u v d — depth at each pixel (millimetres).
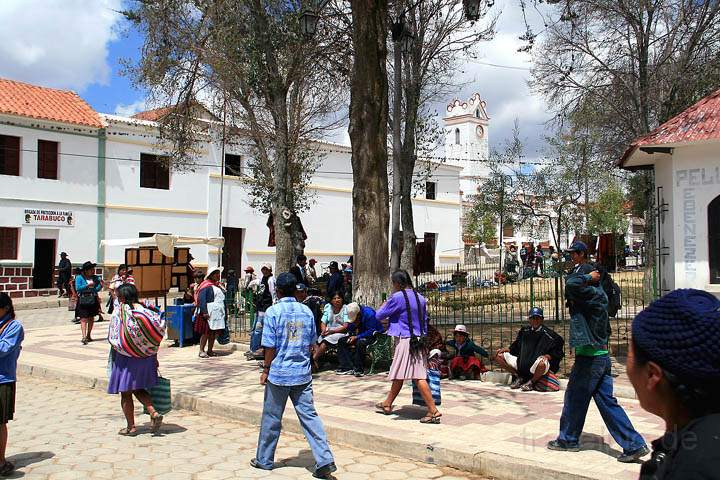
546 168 31016
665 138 10375
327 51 17188
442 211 41312
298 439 7316
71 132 26828
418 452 6438
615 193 37844
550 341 9266
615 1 17172
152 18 17469
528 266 30688
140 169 28828
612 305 6688
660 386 1556
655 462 1617
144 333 7059
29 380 11312
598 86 18375
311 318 6133
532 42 11953
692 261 10445
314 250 34469
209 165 30812
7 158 25312
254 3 17094
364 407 8234
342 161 36062
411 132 21062
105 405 9211
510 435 6758
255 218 32469
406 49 14711
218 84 17734
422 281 25938
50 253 26703
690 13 16328
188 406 8938
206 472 6012
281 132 18297
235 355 13352
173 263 19578
